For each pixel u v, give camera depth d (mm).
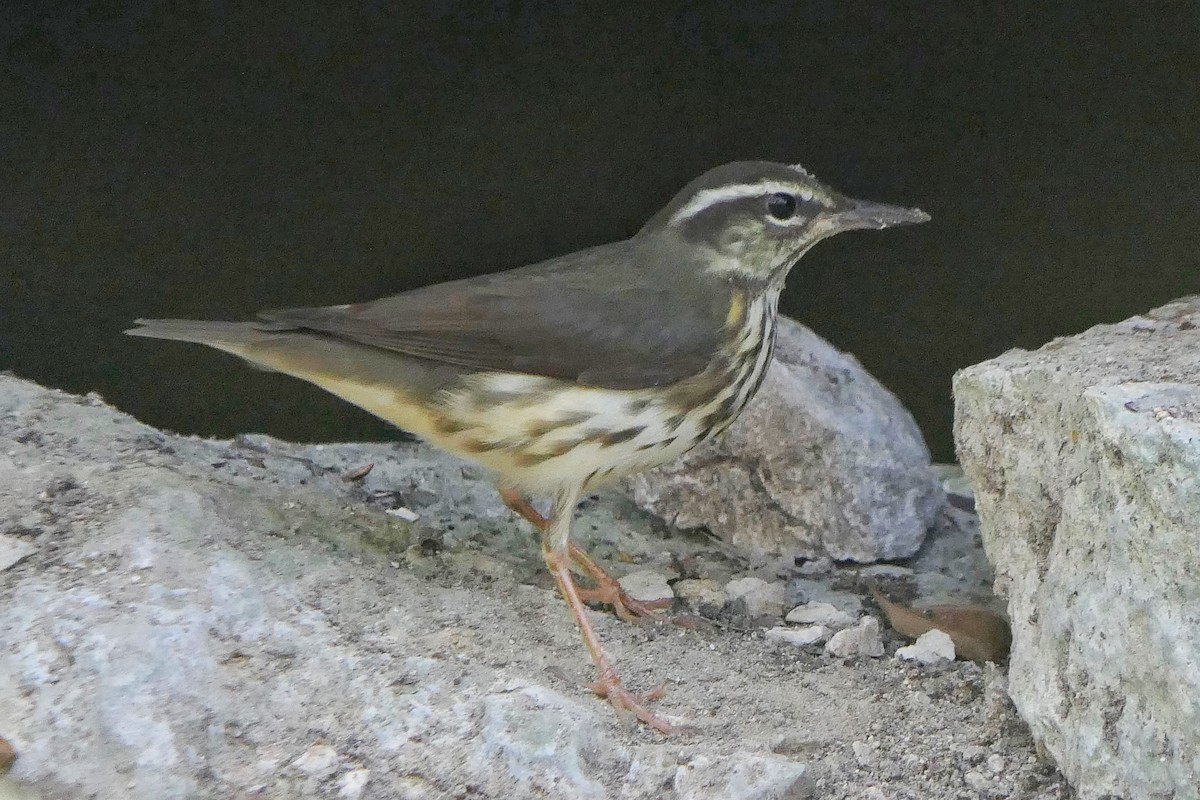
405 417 8883
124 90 11852
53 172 12117
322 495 10203
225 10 11578
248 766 6496
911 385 14625
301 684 6996
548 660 8281
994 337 14266
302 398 13766
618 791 6816
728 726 7918
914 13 12164
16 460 8602
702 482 11359
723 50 12258
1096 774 7012
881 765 7688
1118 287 13742
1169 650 6508
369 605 8031
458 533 10648
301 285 13156
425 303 8719
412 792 6516
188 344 13312
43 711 6316
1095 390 7207
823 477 11102
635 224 12961
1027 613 8102
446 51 12016
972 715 8445
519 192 12820
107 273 12758
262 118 12219
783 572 11117
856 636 9531
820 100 12672
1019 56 12430
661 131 12625
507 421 8703
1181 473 6430
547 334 8625
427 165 12633
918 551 11469
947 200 13453
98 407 10602
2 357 12836
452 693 7152
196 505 8281
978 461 8906
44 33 11414
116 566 7301
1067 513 7535
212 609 7219
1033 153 13086
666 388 8805
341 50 11922
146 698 6516
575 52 12125
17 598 6914
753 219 9117
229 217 12703
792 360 11695
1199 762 6391
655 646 9188
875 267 14047
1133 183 13141
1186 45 12211
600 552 11062
